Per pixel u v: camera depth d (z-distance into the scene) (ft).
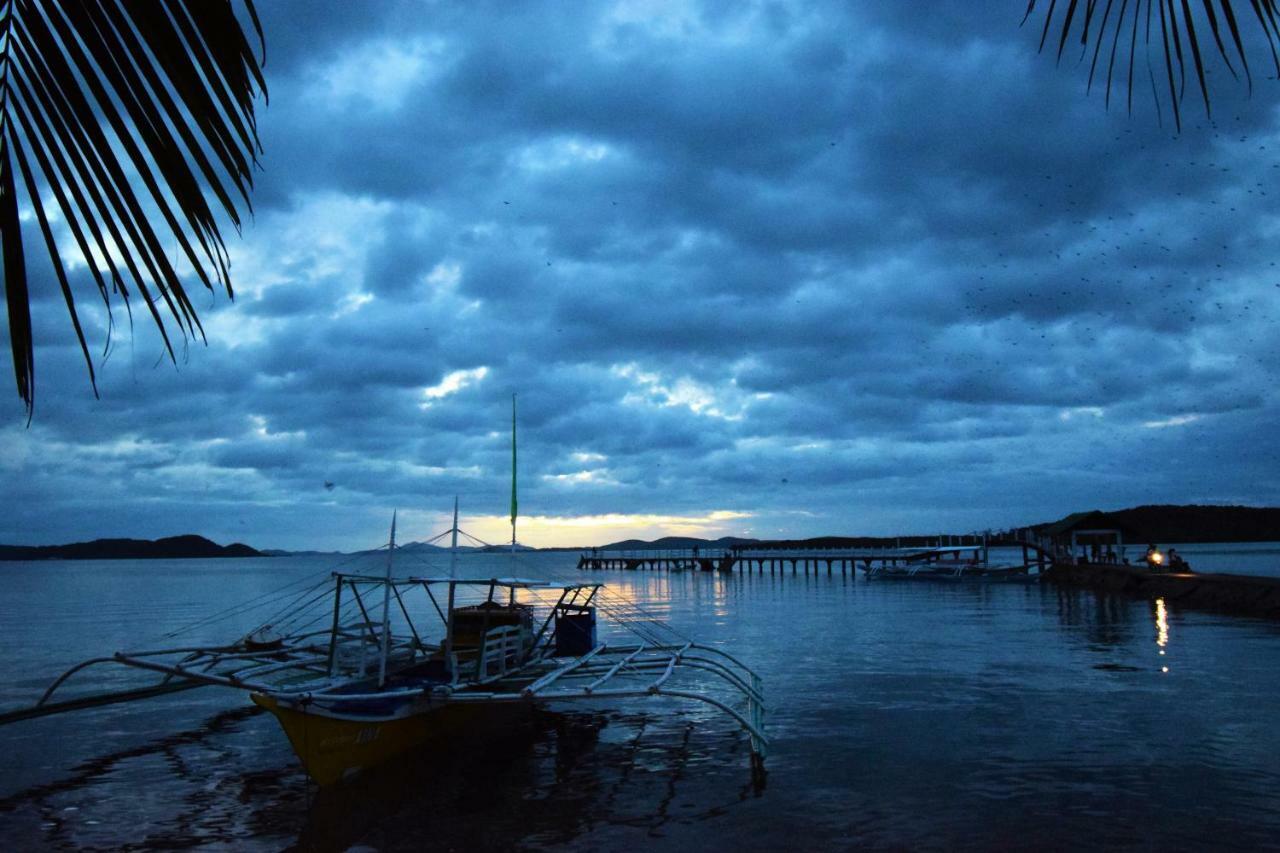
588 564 437.99
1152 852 32.68
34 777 45.32
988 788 40.65
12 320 5.50
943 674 73.56
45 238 5.57
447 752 49.34
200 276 5.66
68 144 5.53
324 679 49.73
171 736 54.39
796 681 71.41
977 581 232.94
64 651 98.63
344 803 40.52
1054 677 70.64
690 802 39.86
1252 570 254.47
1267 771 42.45
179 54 5.52
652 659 59.47
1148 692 62.95
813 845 34.19
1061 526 221.46
